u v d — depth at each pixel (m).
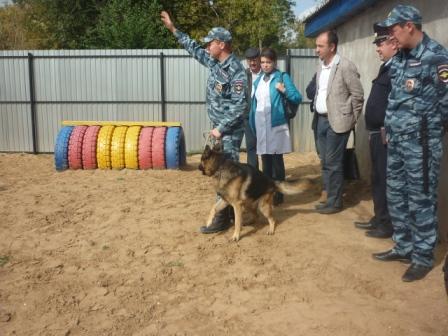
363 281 4.37
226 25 27.53
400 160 4.43
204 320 3.83
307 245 5.29
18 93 13.82
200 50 5.75
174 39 20.31
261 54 6.45
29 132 14.00
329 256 4.96
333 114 5.95
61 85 13.76
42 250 5.43
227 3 27.23
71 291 4.39
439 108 4.01
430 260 4.37
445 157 5.21
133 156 9.91
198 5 25.59
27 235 5.93
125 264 4.98
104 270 4.85
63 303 4.16
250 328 3.68
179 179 9.19
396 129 4.23
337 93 5.88
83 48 22.48
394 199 4.59
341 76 5.84
